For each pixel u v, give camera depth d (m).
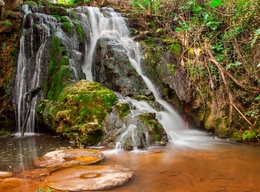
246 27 7.79
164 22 10.27
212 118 7.11
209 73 7.48
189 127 7.73
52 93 7.09
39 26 7.98
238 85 7.10
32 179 3.90
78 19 9.40
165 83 7.95
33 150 5.49
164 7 10.95
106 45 8.15
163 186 3.75
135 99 7.29
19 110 7.37
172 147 5.78
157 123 6.19
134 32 9.74
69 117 6.17
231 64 7.15
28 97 7.13
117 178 3.86
